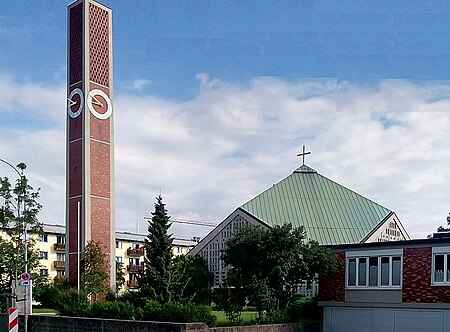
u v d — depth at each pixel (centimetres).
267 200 5353
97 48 5616
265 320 2900
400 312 2803
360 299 2970
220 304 3036
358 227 5156
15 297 2308
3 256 3944
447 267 2664
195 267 5325
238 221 5266
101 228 5372
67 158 5488
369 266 2964
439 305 2659
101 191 5431
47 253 7812
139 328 2519
